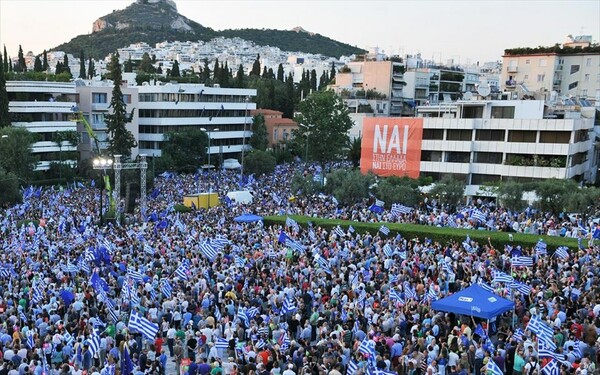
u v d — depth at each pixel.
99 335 22.56
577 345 21.16
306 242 39.69
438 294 26.73
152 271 31.72
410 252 38.22
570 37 123.38
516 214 53.69
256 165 99.62
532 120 75.50
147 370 20.22
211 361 20.61
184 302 25.86
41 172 90.69
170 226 48.03
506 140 77.81
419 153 83.31
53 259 34.78
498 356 20.39
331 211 56.66
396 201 62.19
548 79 111.38
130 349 22.11
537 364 19.42
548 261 34.16
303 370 18.56
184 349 23.11
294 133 115.69
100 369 20.95
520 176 76.31
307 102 110.81
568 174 73.88
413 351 21.14
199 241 38.75
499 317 26.30
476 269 31.75
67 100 103.25
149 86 113.56
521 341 21.27
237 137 127.69
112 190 70.75
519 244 40.59
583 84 110.00
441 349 20.39
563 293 27.22
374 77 142.75
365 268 32.06
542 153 75.38
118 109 92.50
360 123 128.75
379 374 17.97
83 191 75.06
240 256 34.31
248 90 131.75
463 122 80.06
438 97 146.12
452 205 62.34
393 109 141.50
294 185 70.88
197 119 119.12
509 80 109.06
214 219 51.59
